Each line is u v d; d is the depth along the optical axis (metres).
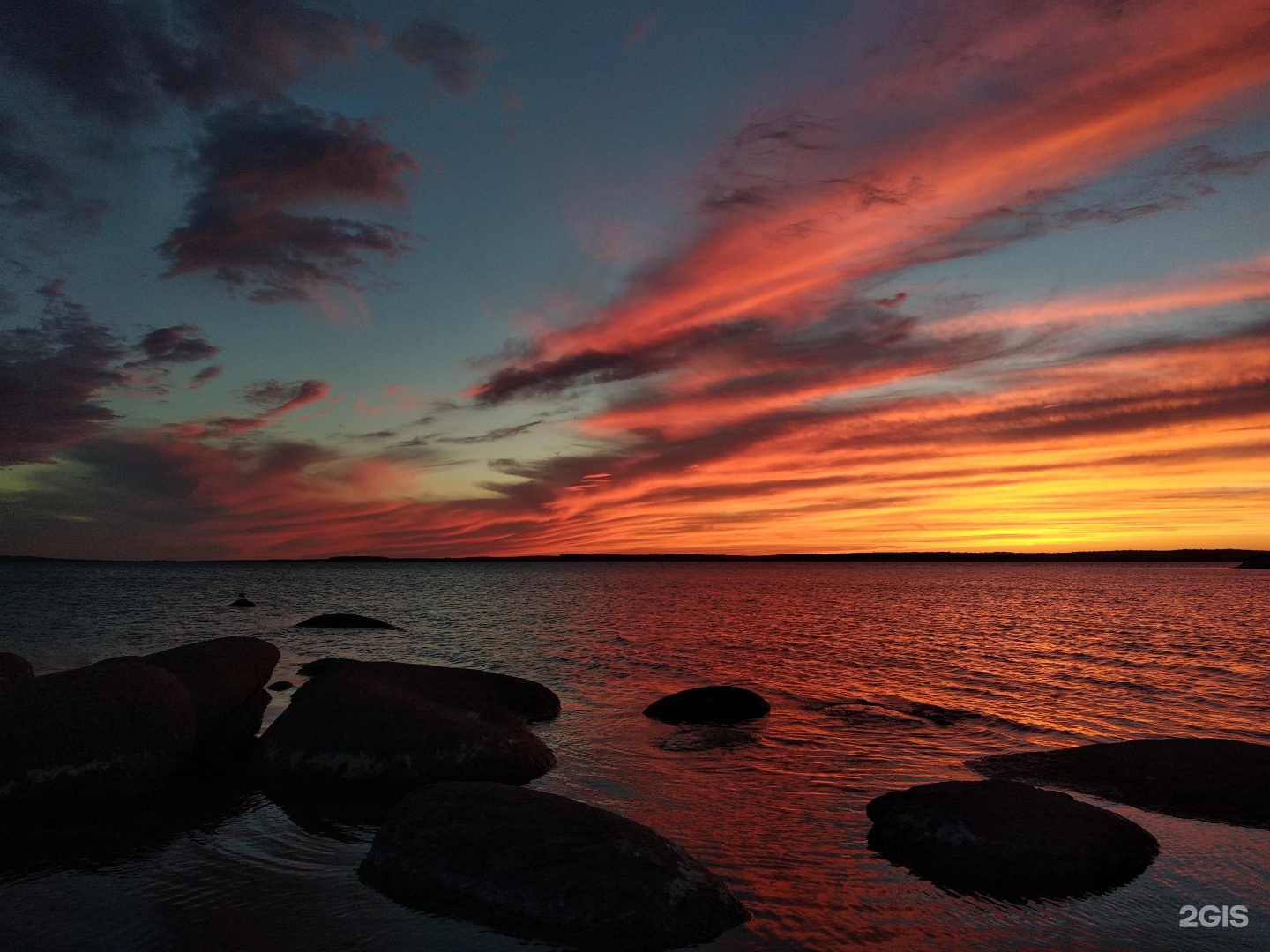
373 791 9.20
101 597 55.31
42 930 5.55
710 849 7.34
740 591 72.12
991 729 12.86
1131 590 72.56
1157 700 15.63
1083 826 7.22
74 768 8.73
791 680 17.98
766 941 5.47
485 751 9.68
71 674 9.90
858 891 6.41
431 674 13.19
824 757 10.97
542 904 5.59
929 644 25.28
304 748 9.66
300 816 8.42
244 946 5.27
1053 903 6.25
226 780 9.92
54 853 7.24
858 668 19.86
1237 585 83.19
